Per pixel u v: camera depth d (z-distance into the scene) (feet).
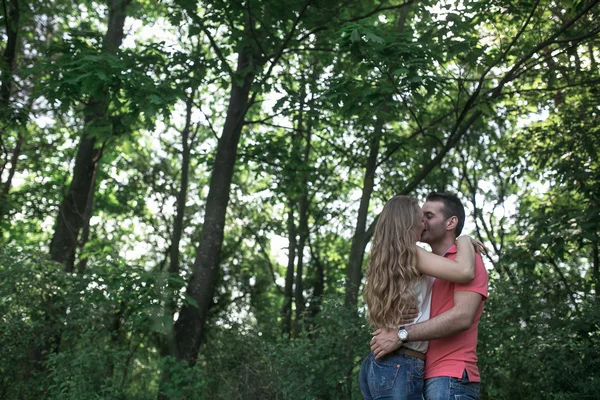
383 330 11.54
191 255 62.39
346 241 63.36
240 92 38.24
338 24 33.47
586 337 25.63
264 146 40.47
